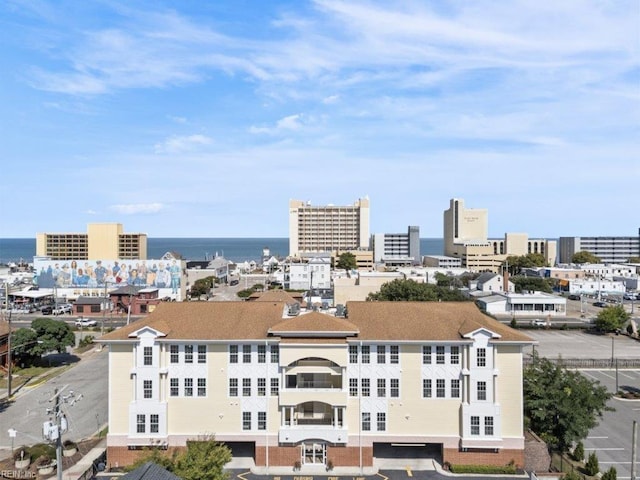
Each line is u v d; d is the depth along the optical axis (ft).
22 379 257.75
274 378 169.48
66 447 173.78
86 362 291.79
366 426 168.04
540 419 167.12
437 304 185.47
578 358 301.22
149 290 460.96
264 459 167.94
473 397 164.04
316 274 604.49
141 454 149.18
